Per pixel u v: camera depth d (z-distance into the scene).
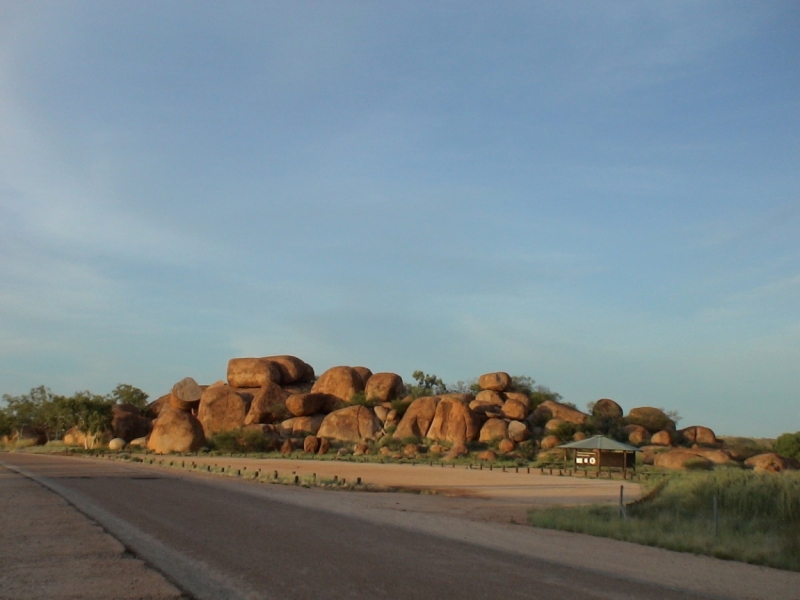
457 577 10.91
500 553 13.57
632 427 70.62
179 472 39.06
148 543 13.38
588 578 11.30
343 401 82.25
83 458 57.72
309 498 24.77
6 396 103.38
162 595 9.31
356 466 50.47
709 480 20.66
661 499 21.27
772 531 16.81
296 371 90.06
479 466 52.38
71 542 13.39
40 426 104.75
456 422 69.38
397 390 83.62
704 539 15.83
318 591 9.66
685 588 10.98
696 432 71.56
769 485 19.39
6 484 27.48
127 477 32.94
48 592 9.43
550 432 68.75
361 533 15.70
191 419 70.06
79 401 82.31
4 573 10.61
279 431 76.00
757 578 12.19
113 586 9.79
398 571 11.23
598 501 27.73
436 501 26.42
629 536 16.69
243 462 53.25
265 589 9.73
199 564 11.39
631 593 10.25
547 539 16.16
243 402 80.94
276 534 14.98
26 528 15.29
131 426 85.69
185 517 17.61
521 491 32.75
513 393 79.94
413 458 60.84
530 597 9.66
